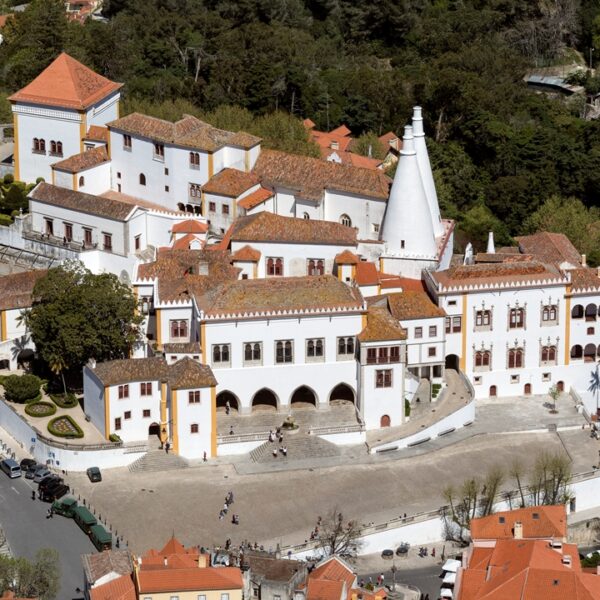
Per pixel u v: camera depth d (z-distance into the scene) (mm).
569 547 184125
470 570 178625
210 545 191375
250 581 174000
